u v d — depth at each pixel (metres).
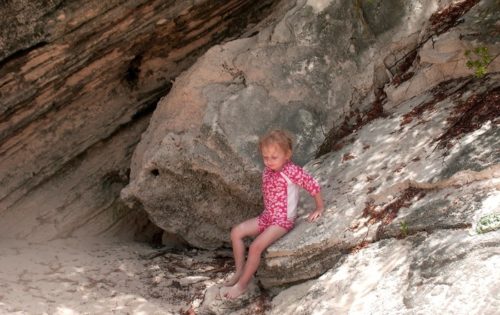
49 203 6.38
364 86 5.64
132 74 6.51
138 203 6.23
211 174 5.52
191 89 5.64
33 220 6.30
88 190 6.52
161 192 5.78
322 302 4.20
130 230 6.73
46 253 5.95
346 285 4.19
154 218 5.93
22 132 6.14
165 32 6.15
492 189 4.04
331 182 5.03
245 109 5.44
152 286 5.42
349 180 4.93
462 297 3.53
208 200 5.76
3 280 5.28
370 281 4.09
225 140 5.34
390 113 5.41
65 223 6.38
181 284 5.42
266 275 4.79
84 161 6.55
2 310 4.81
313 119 5.47
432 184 4.33
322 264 4.51
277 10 6.29
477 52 4.84
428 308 3.60
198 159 5.45
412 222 4.19
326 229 4.58
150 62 6.44
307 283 4.55
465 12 5.52
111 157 6.62
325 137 5.46
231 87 5.61
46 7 5.45
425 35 5.64
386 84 5.65
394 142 5.02
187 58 6.54
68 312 4.93
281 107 5.48
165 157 5.56
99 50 5.91
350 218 4.58
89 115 6.41
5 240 6.12
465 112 4.79
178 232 5.98
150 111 6.71
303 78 5.55
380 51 5.70
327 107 5.55
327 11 5.59
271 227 4.77
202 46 6.52
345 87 5.62
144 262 5.91
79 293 5.23
